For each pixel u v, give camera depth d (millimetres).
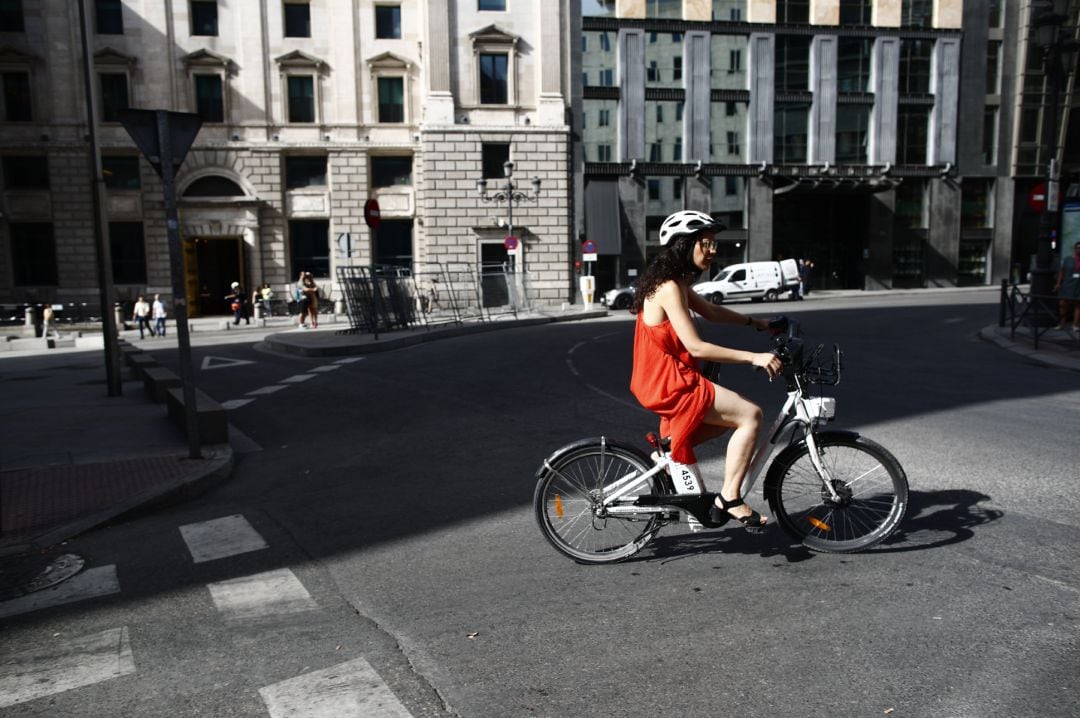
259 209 36594
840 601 3658
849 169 42781
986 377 10859
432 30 36094
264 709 2920
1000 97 44469
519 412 8992
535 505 4301
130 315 35906
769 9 41281
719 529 4746
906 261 44781
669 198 41094
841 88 42688
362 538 4949
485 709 2848
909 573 3955
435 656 3279
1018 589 3721
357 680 3098
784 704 2809
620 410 8922
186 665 3297
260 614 3807
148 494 5840
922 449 6613
